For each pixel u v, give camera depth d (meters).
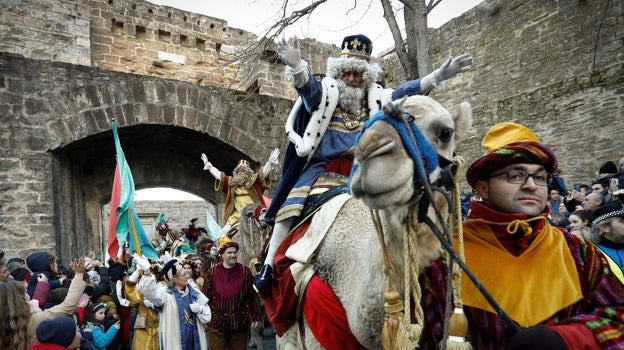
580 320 1.78
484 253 2.09
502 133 2.22
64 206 12.77
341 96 3.15
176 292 5.93
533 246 2.03
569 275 1.96
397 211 1.88
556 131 12.10
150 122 12.78
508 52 13.62
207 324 6.38
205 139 14.26
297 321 2.92
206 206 27.75
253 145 14.05
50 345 3.43
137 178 15.98
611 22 11.24
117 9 17.00
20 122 11.41
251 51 9.96
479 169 2.15
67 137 11.83
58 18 14.62
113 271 8.46
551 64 12.49
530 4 13.06
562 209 7.78
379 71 3.26
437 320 2.05
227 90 13.37
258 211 6.45
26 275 5.73
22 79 11.53
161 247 13.11
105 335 6.04
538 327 1.68
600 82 11.24
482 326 1.99
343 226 2.59
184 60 18.28
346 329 2.47
